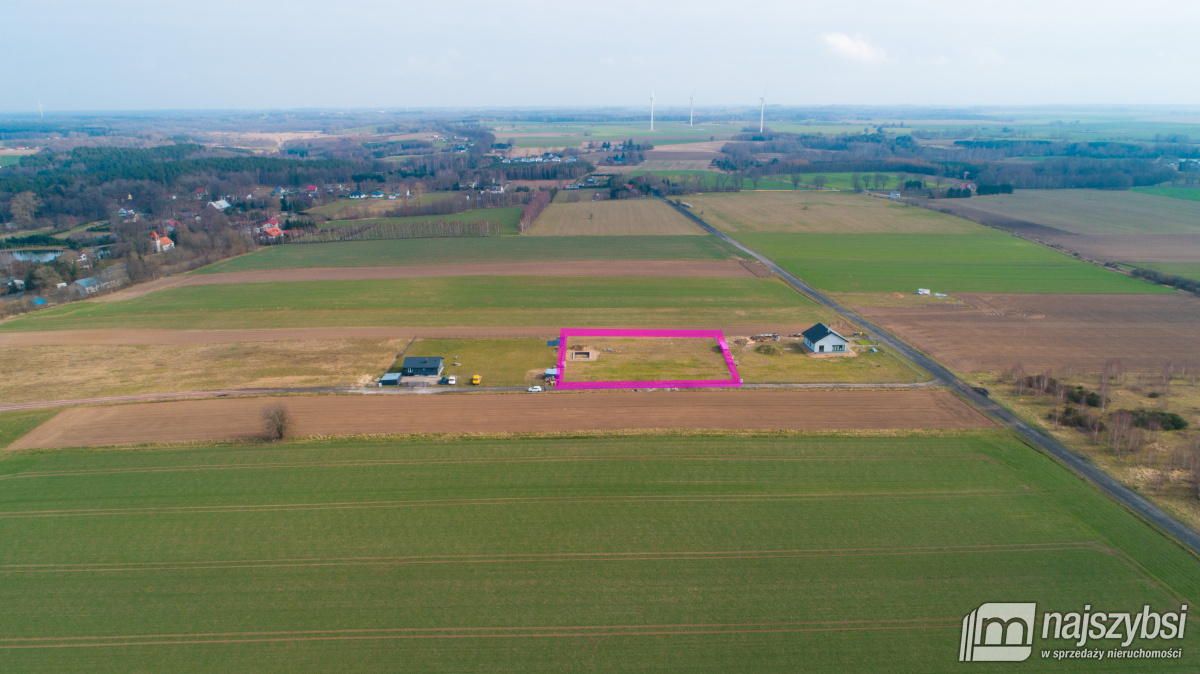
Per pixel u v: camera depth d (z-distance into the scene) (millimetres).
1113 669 35250
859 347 86875
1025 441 60344
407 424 65312
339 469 56688
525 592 41625
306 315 104688
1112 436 59344
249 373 80000
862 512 49750
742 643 37500
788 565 43906
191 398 72312
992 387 72812
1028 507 50031
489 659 36531
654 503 51250
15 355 87312
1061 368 78312
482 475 55469
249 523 49000
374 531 47938
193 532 47969
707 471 55875
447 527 48344
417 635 38250
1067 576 42500
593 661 36406
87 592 41906
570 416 66875
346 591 41750
